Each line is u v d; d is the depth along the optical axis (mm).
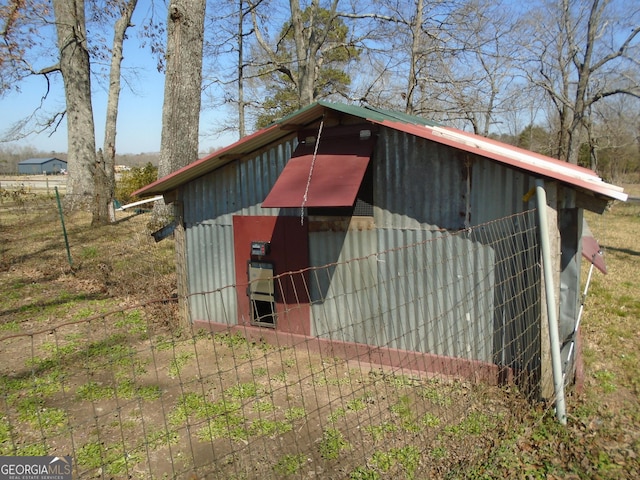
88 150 19109
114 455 3680
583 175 4293
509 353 4672
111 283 9133
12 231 14711
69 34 18281
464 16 16781
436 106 17406
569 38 23766
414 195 5008
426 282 5055
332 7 18109
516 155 4492
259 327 6230
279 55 22844
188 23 10203
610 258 11391
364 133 5152
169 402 4559
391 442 3777
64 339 6328
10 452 3734
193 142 10656
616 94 25766
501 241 4582
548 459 3580
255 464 3551
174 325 6777
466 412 4188
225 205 6277
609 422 4055
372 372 5199
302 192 4668
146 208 19141
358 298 5465
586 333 6121
